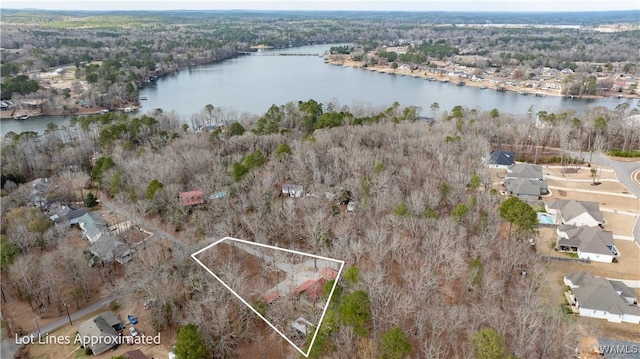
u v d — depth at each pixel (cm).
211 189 9156
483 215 7881
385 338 4819
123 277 7144
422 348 5284
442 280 6556
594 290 6250
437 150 10631
